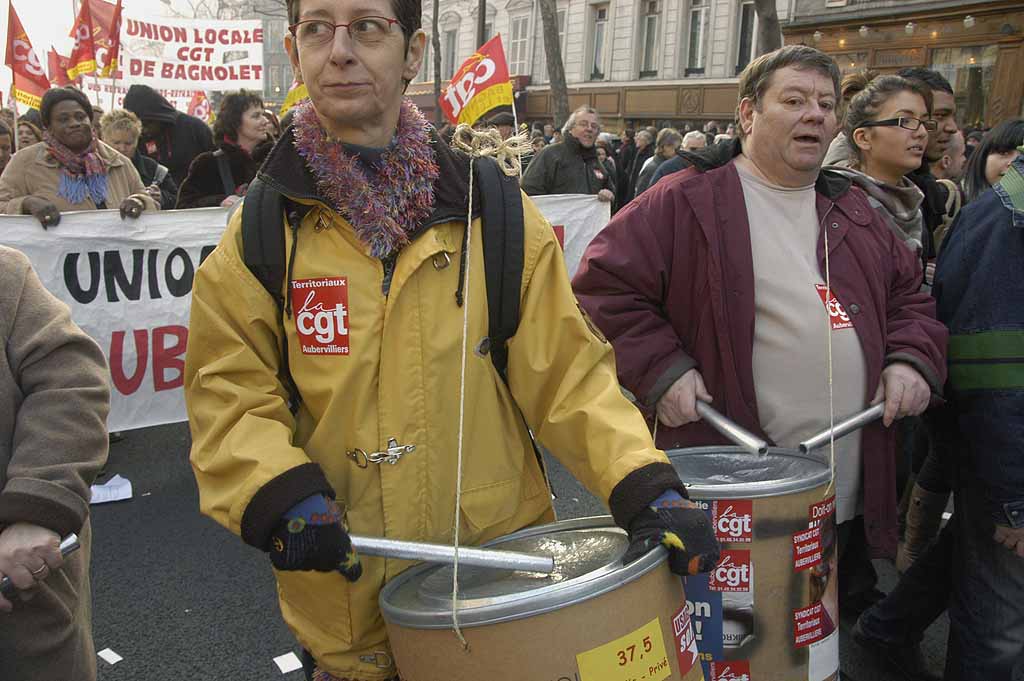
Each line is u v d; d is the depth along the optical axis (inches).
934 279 96.1
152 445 197.2
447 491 58.0
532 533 61.5
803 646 69.7
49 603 63.6
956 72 612.7
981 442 88.4
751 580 67.9
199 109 598.9
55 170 187.0
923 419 103.1
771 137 86.2
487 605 47.3
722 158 91.7
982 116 602.2
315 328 56.3
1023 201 86.3
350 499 57.5
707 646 68.7
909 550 129.8
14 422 64.0
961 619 93.6
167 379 186.7
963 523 93.0
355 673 59.6
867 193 109.8
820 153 86.0
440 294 57.2
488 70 244.4
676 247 88.0
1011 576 89.2
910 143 114.4
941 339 89.0
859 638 114.1
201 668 113.2
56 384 64.6
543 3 637.3
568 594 47.3
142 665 113.6
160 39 388.8
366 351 55.8
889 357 88.7
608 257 88.4
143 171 249.4
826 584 70.9
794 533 68.4
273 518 49.7
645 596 49.8
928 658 116.6
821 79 85.0
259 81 398.9
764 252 87.8
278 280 56.2
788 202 89.5
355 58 53.2
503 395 61.0
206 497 54.1
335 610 58.6
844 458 91.2
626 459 53.6
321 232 56.8
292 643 119.2
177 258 183.9
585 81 1053.8
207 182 194.9
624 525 53.2
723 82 888.9
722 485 67.7
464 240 57.9
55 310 67.4
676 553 50.8
